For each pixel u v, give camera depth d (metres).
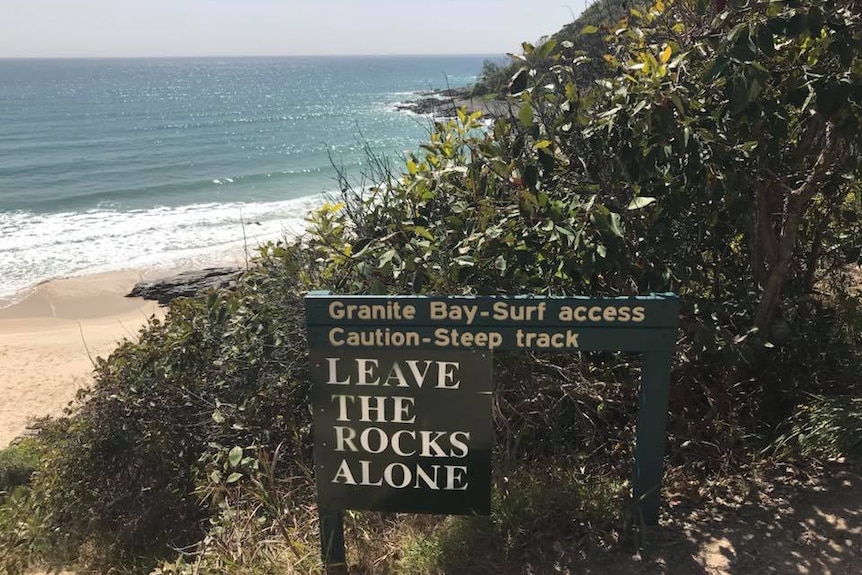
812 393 3.59
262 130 72.50
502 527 2.94
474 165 3.28
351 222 3.96
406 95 132.00
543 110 3.33
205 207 33.84
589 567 2.73
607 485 3.14
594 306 2.56
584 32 3.52
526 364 3.41
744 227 3.54
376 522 3.17
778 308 3.64
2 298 21.25
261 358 4.01
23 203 35.00
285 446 3.80
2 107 105.38
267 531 3.23
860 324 4.00
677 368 3.50
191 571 3.10
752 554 2.71
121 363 4.77
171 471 4.40
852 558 2.63
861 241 3.87
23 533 4.91
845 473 3.13
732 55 2.59
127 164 48.94
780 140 3.23
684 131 2.82
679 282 3.28
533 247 3.06
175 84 186.12
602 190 3.12
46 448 5.34
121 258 25.11
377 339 2.62
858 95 2.74
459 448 2.70
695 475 3.26
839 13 2.76
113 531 4.43
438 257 3.11
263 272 4.29
